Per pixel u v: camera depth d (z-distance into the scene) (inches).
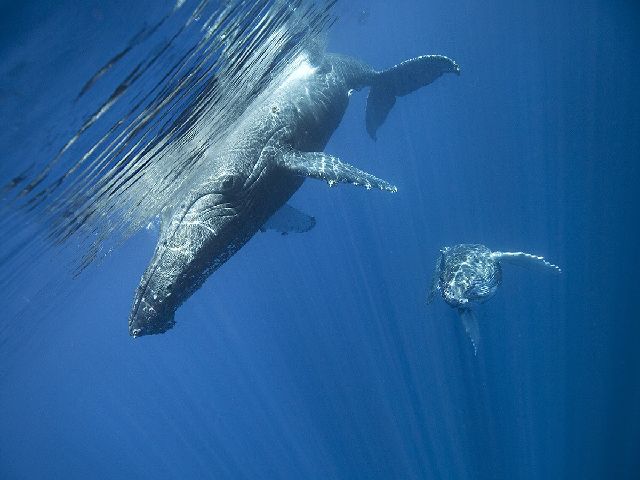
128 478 1566.2
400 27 1680.6
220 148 366.3
